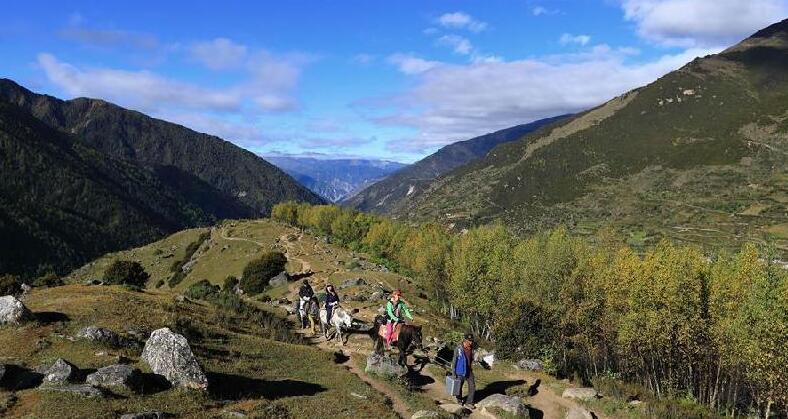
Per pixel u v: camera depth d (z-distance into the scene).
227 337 30.47
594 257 59.38
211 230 183.62
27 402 15.72
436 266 87.88
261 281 91.44
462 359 22.36
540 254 62.50
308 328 40.53
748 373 40.62
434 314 73.12
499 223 82.00
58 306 30.09
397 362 26.45
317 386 22.83
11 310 24.91
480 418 21.11
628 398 30.12
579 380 33.62
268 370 24.78
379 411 18.94
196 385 18.89
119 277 80.12
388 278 91.56
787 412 39.72
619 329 51.12
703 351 45.66
